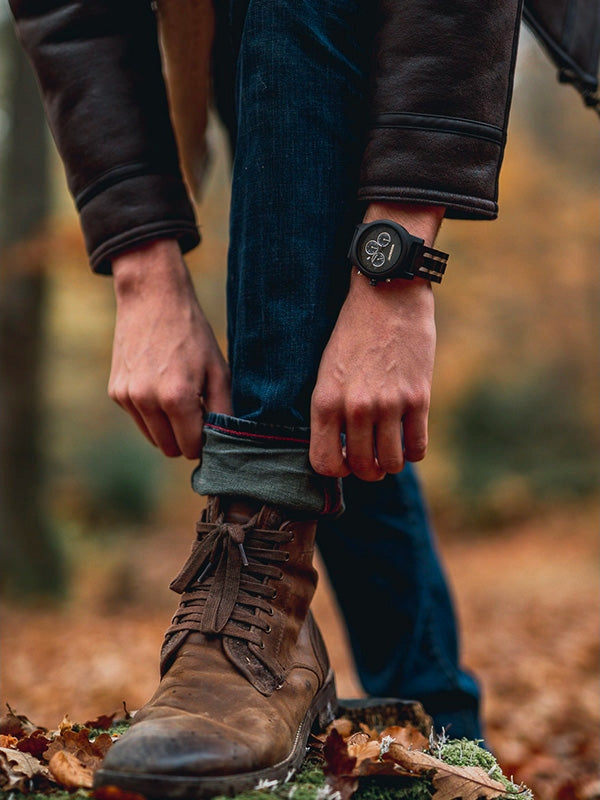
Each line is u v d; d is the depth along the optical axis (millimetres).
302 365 1028
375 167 1001
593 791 2039
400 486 1490
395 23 1008
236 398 1067
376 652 1537
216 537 1028
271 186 1043
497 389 15547
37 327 7777
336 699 1236
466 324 11859
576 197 9531
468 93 994
